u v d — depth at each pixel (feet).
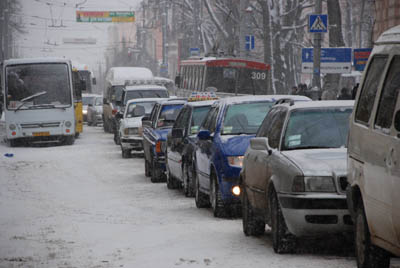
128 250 72.64
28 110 246.27
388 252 54.08
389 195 49.29
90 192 127.13
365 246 54.70
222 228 84.79
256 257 66.28
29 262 68.44
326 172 63.10
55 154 212.23
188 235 80.38
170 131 128.88
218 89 269.23
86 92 451.94
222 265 63.41
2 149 237.04
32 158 200.03
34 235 84.02
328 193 62.64
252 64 270.05
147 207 106.42
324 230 62.90
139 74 324.19
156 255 69.36
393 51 52.54
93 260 68.18
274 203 67.62
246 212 78.38
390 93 51.67
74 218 96.99
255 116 96.43
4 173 161.48
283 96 100.07
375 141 52.37
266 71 270.87
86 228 88.02
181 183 129.08
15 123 245.65
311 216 62.59
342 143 70.44
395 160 48.34
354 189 56.80
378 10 217.97
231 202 89.45
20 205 111.65
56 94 248.52
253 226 77.97
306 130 71.77
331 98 204.95
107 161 188.96
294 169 64.34
